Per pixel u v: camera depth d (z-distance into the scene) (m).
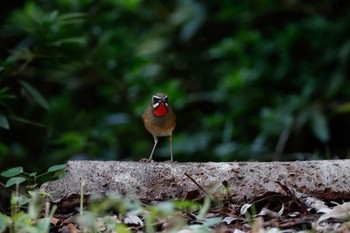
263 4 14.74
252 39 14.56
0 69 9.34
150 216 5.55
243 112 14.64
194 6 15.28
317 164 6.76
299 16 15.34
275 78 14.66
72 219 6.18
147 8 16.00
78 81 14.44
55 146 14.05
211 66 16.02
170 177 6.61
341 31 14.35
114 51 13.70
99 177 6.60
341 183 6.65
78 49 11.75
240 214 6.20
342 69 14.14
